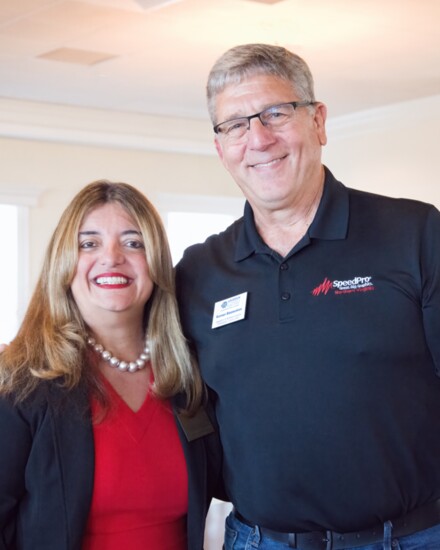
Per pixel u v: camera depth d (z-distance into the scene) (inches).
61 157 355.9
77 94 319.9
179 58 263.7
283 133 89.6
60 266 92.2
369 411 83.9
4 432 85.9
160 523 91.4
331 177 93.0
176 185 388.8
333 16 222.4
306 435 85.3
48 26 229.0
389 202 90.6
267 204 90.7
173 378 93.4
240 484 90.6
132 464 89.4
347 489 84.1
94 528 88.5
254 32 235.5
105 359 93.7
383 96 326.0
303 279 88.5
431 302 84.0
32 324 92.7
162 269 94.3
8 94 319.9
